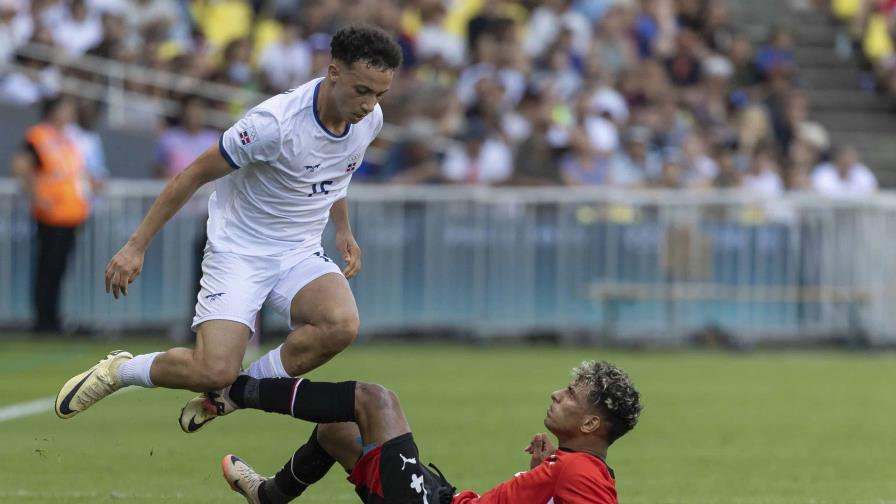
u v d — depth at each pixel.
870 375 45.84
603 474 17.14
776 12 81.56
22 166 50.34
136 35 64.69
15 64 60.22
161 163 54.12
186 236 52.12
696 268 53.34
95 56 60.97
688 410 36.53
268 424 33.00
